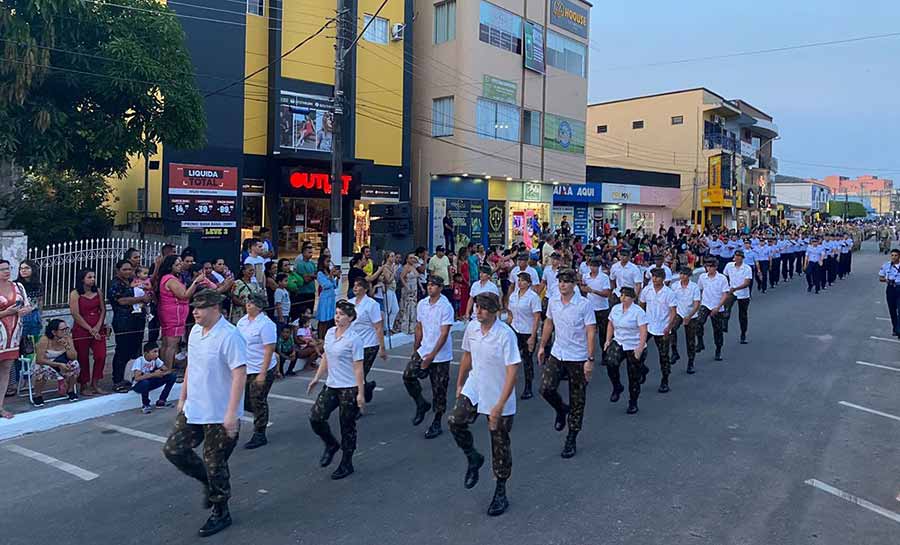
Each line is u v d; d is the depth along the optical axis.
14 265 11.50
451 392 10.05
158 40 13.98
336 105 14.54
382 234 17.66
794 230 29.39
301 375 11.27
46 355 8.82
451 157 25.92
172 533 5.41
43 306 11.65
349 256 23.67
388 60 24.38
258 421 7.59
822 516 5.64
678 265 22.38
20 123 12.31
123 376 9.75
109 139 13.55
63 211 15.95
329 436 6.82
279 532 5.38
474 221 27.89
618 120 50.84
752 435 7.84
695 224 44.25
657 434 7.89
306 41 20.94
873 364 11.87
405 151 25.23
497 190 28.94
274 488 6.32
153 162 18.33
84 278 9.35
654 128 49.00
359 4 23.28
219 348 5.41
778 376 10.95
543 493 6.12
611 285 13.02
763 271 23.09
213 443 5.40
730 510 5.75
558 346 7.55
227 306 11.59
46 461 7.18
